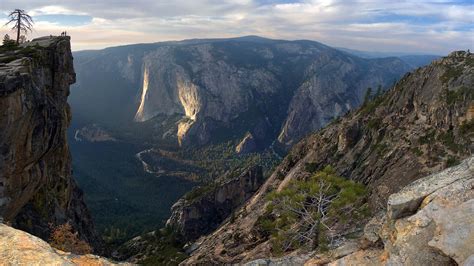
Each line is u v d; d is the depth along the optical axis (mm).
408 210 18656
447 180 18734
